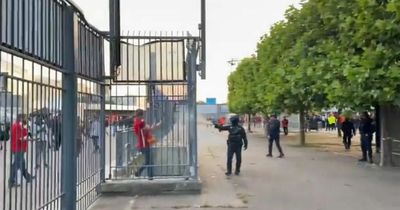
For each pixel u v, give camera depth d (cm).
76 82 852
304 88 2373
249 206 1061
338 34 1989
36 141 675
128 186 1170
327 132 5331
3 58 565
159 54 1209
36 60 655
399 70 1445
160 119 1234
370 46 1556
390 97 1515
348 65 1609
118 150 1226
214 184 1385
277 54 2903
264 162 2038
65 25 816
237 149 1619
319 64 1953
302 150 2730
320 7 2003
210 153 2506
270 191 1266
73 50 830
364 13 1525
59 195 796
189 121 1232
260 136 4584
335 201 1133
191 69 1213
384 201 1137
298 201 1128
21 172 613
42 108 700
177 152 1236
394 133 1953
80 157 945
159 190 1184
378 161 2053
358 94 1636
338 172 1691
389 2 1424
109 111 1213
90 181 1056
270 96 2964
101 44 1126
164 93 1227
